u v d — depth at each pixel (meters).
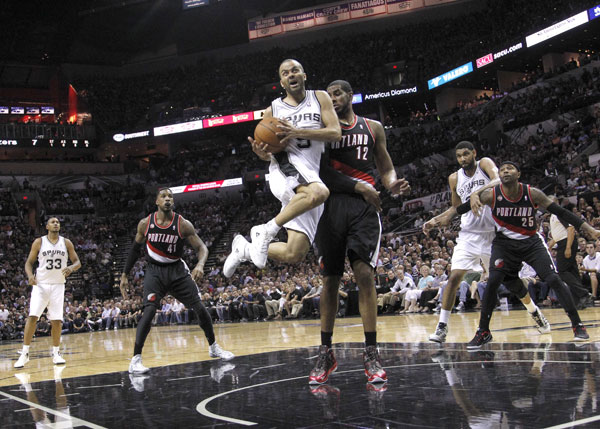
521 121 23.30
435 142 26.80
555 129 21.77
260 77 33.50
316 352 4.95
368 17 32.91
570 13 22.11
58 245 6.14
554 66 25.38
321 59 32.62
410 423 1.95
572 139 19.69
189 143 35.56
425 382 2.80
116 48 37.06
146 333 4.53
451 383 2.71
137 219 31.30
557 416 1.90
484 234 4.92
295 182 3.06
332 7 33.56
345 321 10.62
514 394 2.33
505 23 27.38
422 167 26.11
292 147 3.16
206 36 36.25
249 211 29.41
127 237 29.81
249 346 6.32
